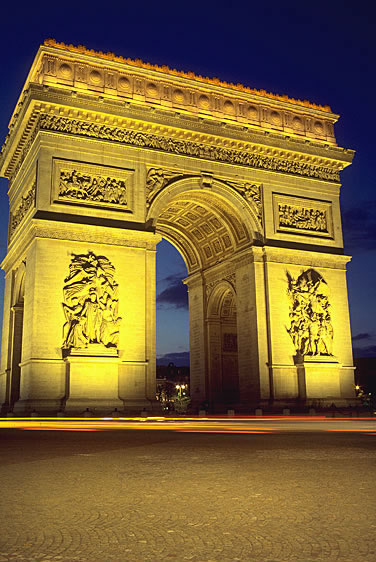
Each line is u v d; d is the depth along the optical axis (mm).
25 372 57250
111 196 62875
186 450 23625
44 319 56656
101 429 39344
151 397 59812
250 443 26984
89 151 62719
